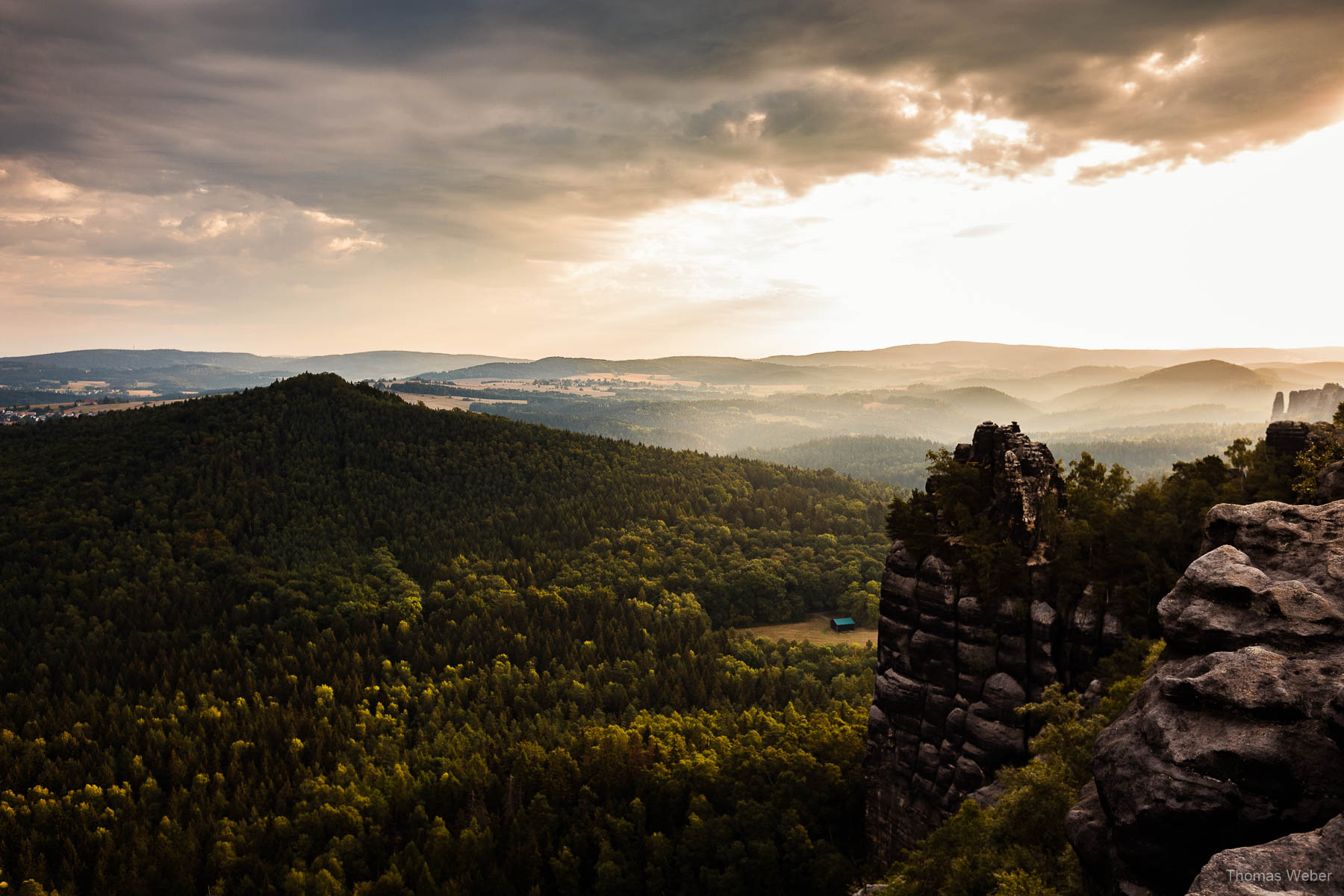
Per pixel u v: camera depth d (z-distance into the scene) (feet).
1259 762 82.48
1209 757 85.66
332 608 632.79
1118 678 207.21
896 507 272.51
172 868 328.70
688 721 420.36
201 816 354.95
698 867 297.33
